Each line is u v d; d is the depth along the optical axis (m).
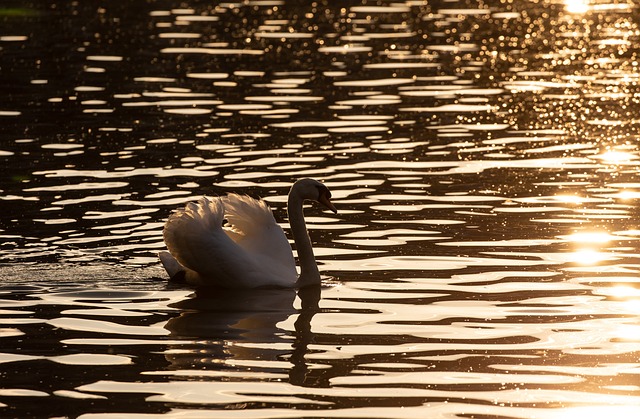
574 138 21.48
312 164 19.38
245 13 37.91
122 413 9.52
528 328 11.72
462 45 32.22
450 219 16.05
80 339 11.44
